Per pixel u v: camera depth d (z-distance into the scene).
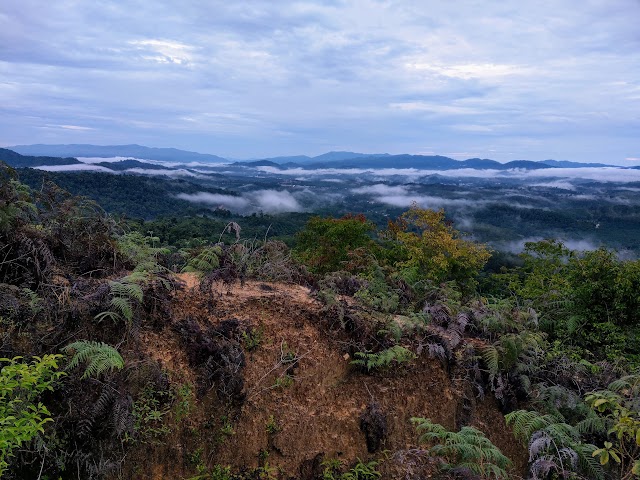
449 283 9.06
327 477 5.11
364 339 5.75
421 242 22.58
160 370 4.74
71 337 4.57
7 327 4.41
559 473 5.22
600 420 5.52
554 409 5.80
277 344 5.48
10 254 4.97
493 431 5.82
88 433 4.23
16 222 5.30
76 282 5.04
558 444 5.35
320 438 5.25
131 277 5.07
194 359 4.98
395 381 5.71
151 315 5.09
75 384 4.32
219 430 4.86
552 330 9.43
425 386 5.79
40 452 4.05
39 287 4.84
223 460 4.82
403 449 5.46
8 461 3.84
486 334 6.57
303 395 5.38
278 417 5.14
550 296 10.03
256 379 5.20
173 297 5.43
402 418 5.59
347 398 5.54
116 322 4.73
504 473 4.77
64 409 4.27
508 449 5.79
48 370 3.83
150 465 4.50
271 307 5.80
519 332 6.68
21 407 3.72
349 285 7.12
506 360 6.04
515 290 16.22
